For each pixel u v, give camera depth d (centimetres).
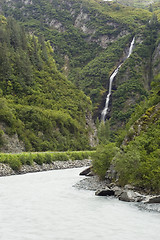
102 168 3136
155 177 2208
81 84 18288
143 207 1862
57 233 1297
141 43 19625
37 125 7306
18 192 2475
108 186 2631
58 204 1970
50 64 11175
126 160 2556
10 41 9794
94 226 1417
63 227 1396
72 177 3781
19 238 1217
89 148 8838
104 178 3100
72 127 8688
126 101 16012
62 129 8188
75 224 1455
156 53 18425
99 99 16825
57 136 7769
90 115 10756
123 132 3794
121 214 1673
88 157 7106
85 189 2722
